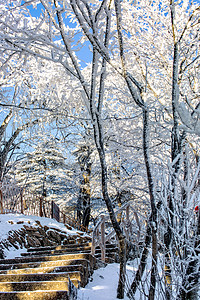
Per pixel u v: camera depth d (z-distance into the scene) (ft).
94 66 16.12
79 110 26.11
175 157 14.40
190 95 23.03
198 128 13.02
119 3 14.19
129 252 22.93
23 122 36.47
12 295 12.23
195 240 11.39
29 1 17.85
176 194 12.42
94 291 15.57
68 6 16.31
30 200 42.29
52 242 31.65
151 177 13.76
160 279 11.59
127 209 21.29
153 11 23.79
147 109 14.69
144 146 14.24
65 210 71.51
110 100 28.91
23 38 16.01
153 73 27.27
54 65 25.21
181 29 23.66
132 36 25.66
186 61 23.67
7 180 45.91
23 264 18.40
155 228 13.07
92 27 15.23
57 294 11.93
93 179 53.93
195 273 10.65
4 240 27.73
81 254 18.74
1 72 24.23
